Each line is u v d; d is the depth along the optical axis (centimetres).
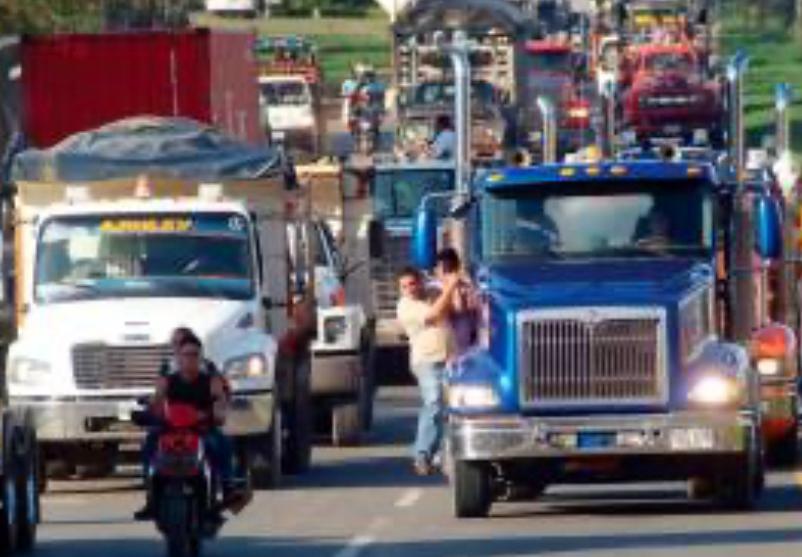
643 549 5662
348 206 10575
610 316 6281
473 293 6738
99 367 7181
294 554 5747
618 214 6669
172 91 10719
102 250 7544
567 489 7238
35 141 10638
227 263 7525
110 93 10681
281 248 7794
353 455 8550
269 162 7869
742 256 6656
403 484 7475
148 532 6338
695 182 6662
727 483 6475
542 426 6269
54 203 7812
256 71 11369
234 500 5688
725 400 6281
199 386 5569
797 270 7962
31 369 7212
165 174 7888
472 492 6397
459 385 6344
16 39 10656
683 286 6391
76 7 17138
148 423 5569
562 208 6675
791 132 15412
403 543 5912
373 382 9925
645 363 6281
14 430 5784
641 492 7094
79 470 8000
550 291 6375
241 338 7275
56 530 6406
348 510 6738
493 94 18862
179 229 7562
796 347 7606
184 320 7238
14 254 7569
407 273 7619
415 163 12700
